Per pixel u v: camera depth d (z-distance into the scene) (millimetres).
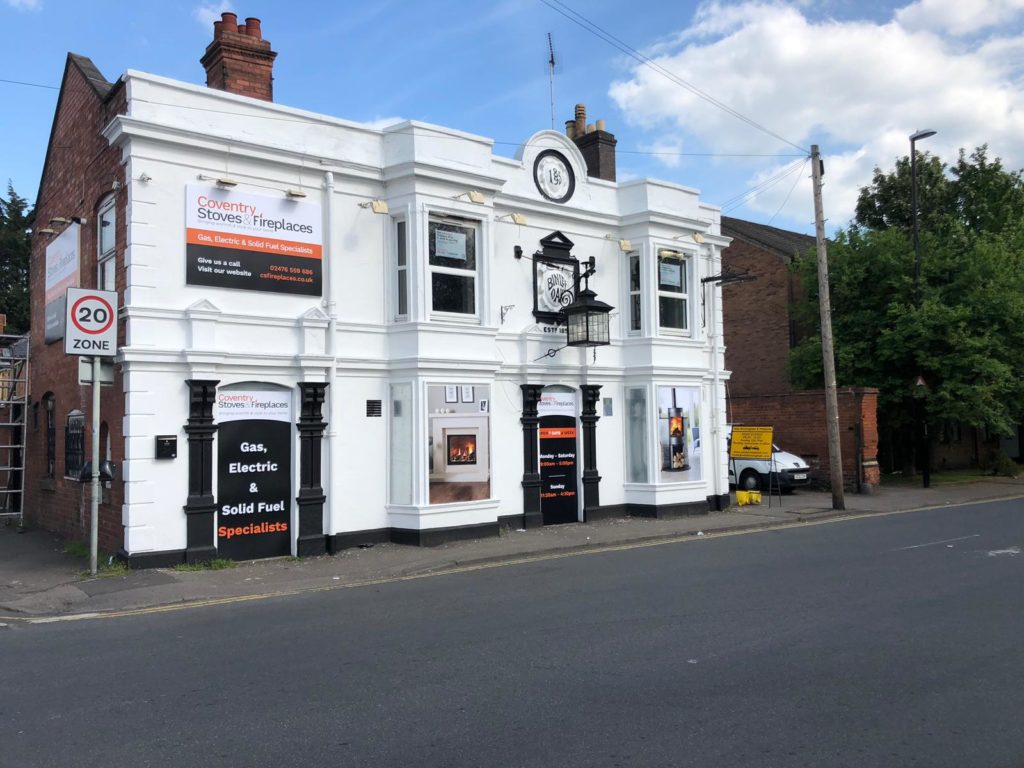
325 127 13227
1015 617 8000
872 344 24656
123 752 4812
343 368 13148
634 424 17078
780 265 29281
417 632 7641
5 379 19141
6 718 5430
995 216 29297
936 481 26016
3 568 11789
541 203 15844
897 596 9008
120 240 11992
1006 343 23578
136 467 11188
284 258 12695
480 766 4555
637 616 8172
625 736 4984
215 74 13562
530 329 15586
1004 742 4875
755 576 10391
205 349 11672
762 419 24703
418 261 13516
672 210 17359
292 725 5219
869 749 4773
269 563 11930
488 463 14188
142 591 9828
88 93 13805
